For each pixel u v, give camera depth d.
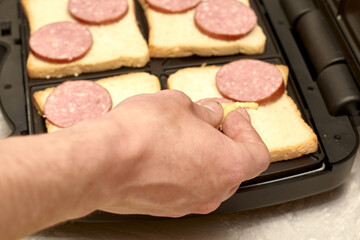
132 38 0.61
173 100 0.40
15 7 0.64
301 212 0.53
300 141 0.53
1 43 0.61
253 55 0.61
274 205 0.54
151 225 0.52
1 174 0.30
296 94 0.57
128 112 0.38
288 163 0.52
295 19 0.62
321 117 0.55
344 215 0.53
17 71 0.59
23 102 0.57
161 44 0.60
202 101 0.46
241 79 0.57
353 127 0.54
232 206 0.51
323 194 0.54
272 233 0.52
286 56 0.60
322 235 0.52
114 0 0.63
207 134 0.40
